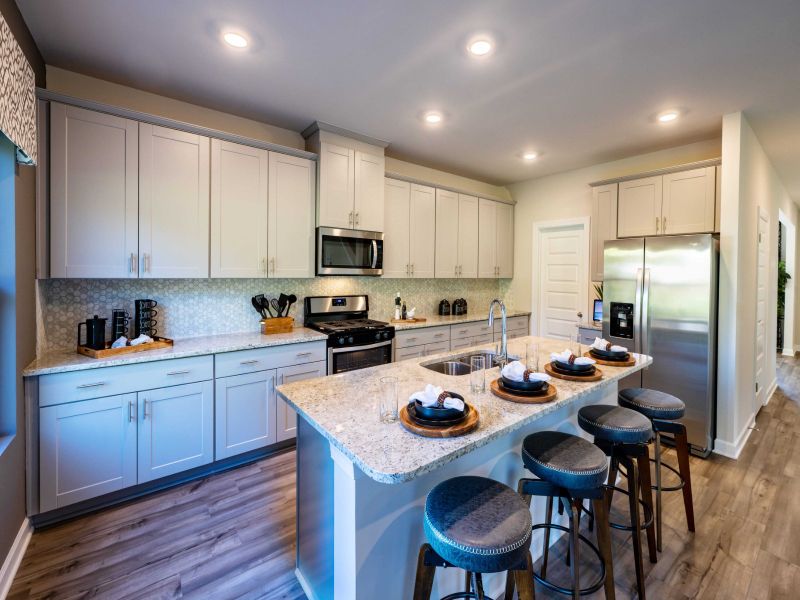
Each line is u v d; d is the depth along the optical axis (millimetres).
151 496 2318
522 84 2475
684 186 3301
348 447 1142
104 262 2283
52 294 2365
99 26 1922
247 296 3188
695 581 1704
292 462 2760
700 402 2912
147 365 2266
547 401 1541
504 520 1090
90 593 1612
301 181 3129
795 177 4562
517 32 1948
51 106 2111
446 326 4051
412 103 2756
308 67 2295
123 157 2340
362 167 3412
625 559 1854
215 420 2541
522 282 5066
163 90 2586
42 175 2090
